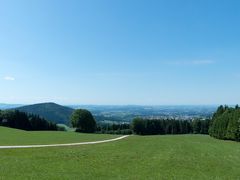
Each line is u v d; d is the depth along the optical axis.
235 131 86.19
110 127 171.25
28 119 142.50
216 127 100.19
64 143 57.81
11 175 24.44
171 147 52.06
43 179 23.27
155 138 77.81
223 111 114.25
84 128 133.00
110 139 73.44
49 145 51.91
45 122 148.25
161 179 24.91
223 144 65.00
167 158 37.59
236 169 31.02
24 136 71.69
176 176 26.33
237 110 90.88
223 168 31.38
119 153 41.50
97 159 35.31
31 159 34.22
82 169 28.39
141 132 153.00
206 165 33.00
